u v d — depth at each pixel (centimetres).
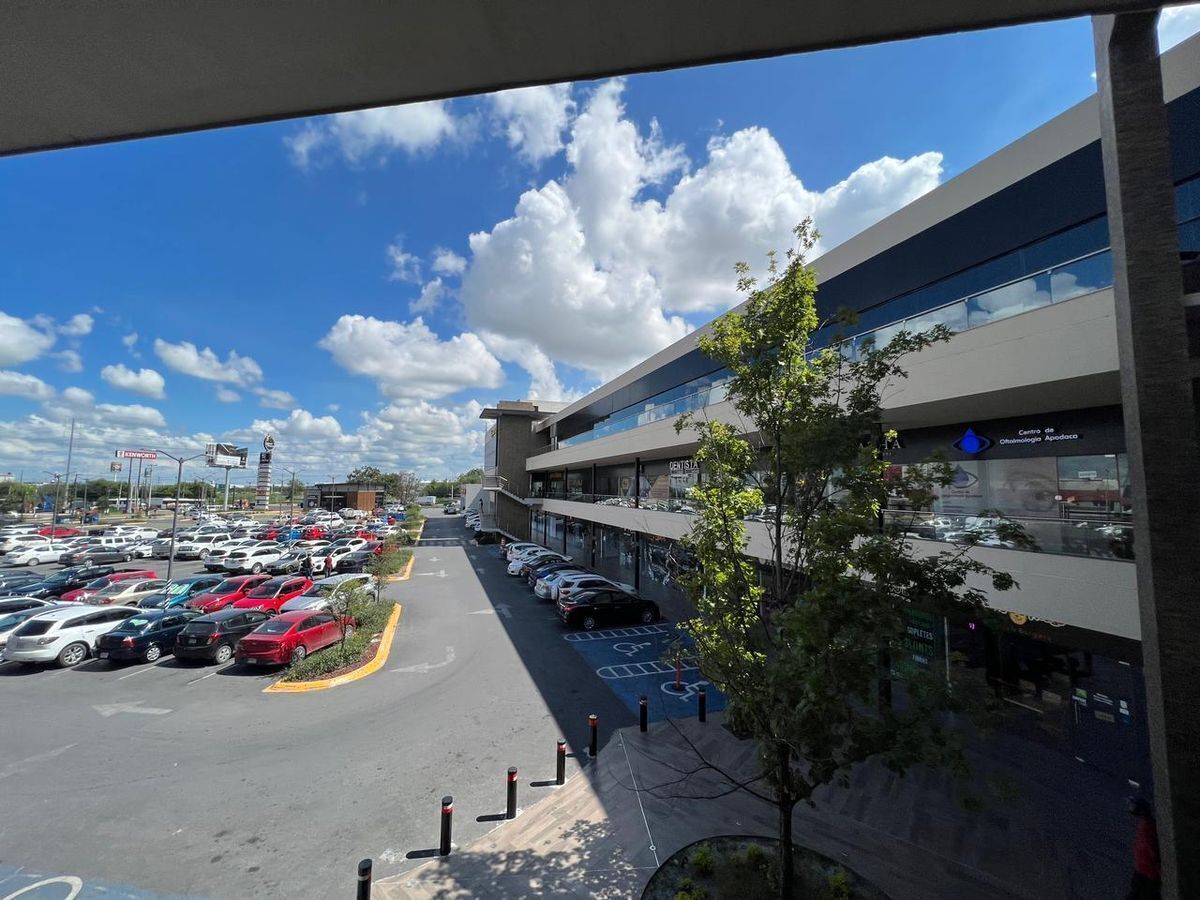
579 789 869
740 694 610
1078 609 710
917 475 575
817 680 454
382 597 2300
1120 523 707
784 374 691
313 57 226
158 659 1568
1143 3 231
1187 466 427
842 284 1415
